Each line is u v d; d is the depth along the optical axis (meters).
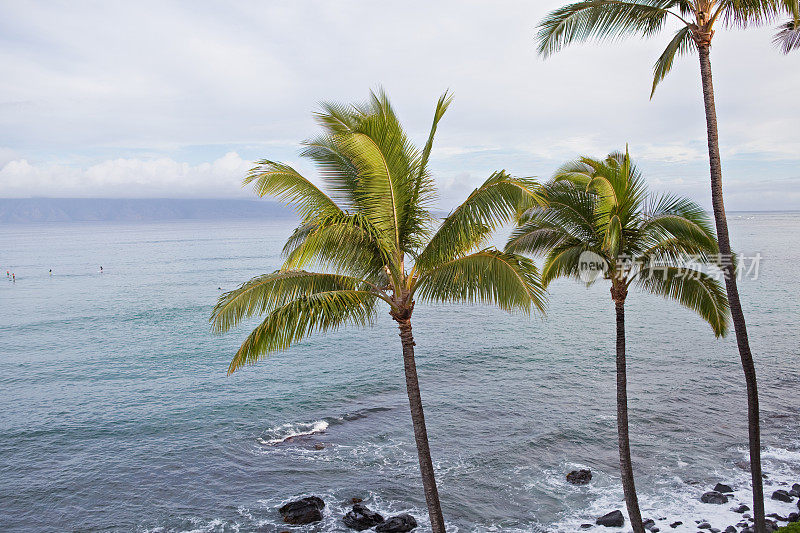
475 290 11.05
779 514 20.02
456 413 33.00
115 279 124.06
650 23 13.21
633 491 14.69
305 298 10.68
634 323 59.59
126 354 52.97
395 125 10.45
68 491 24.70
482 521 21.17
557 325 59.97
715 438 27.61
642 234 13.90
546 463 25.77
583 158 13.95
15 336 63.06
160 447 29.56
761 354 43.72
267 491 24.19
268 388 39.84
